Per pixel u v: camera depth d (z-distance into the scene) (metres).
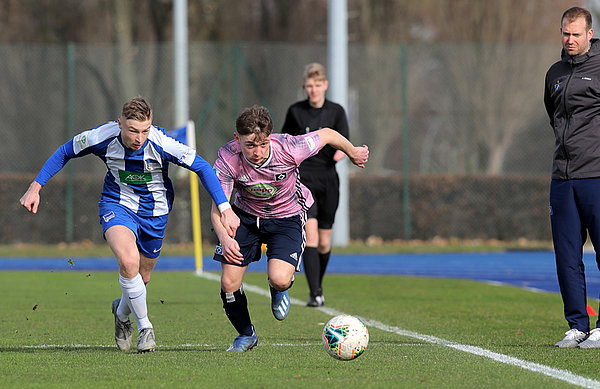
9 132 69.69
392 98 73.56
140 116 18.58
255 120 18.56
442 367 17.92
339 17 62.22
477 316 28.41
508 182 70.75
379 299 34.19
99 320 27.31
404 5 103.94
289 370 17.53
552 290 39.91
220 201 19.47
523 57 73.88
